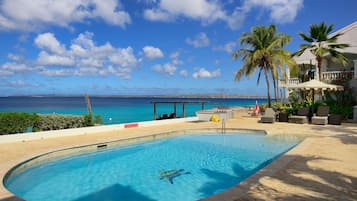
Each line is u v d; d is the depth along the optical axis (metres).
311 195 4.29
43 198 5.59
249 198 4.14
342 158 6.75
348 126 13.58
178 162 8.32
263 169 5.75
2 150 8.40
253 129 13.02
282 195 4.27
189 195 5.70
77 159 8.73
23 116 11.02
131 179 6.79
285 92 23.23
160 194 5.78
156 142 11.52
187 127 14.30
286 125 14.48
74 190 6.05
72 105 57.88
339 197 4.22
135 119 26.12
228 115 19.00
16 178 6.71
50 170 7.55
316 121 14.52
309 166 6.01
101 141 10.09
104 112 36.03
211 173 7.18
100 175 7.12
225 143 11.06
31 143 9.64
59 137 11.09
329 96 19.22
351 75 18.38
